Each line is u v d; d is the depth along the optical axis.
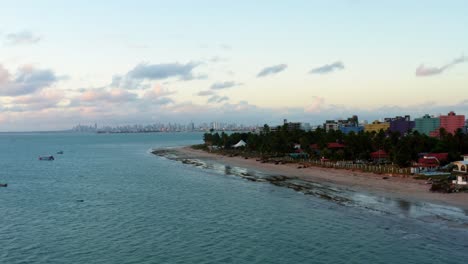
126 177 131.75
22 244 56.25
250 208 77.06
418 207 72.94
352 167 130.38
